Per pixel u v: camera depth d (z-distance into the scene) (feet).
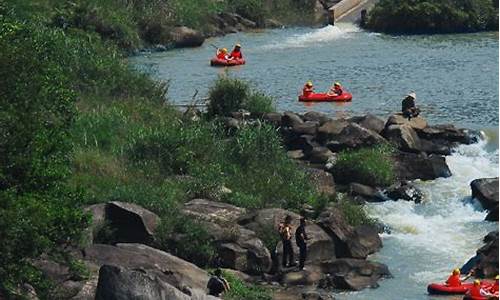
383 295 354.95
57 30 628.28
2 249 271.90
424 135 533.96
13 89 297.74
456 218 442.09
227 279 352.28
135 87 565.12
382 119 576.61
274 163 472.44
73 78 540.93
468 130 546.26
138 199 395.96
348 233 395.96
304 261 375.04
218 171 448.24
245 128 498.69
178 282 325.83
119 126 479.41
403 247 404.36
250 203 424.05
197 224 382.22
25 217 273.33
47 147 297.74
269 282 368.07
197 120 527.81
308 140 515.91
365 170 477.77
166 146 458.50
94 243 367.04
